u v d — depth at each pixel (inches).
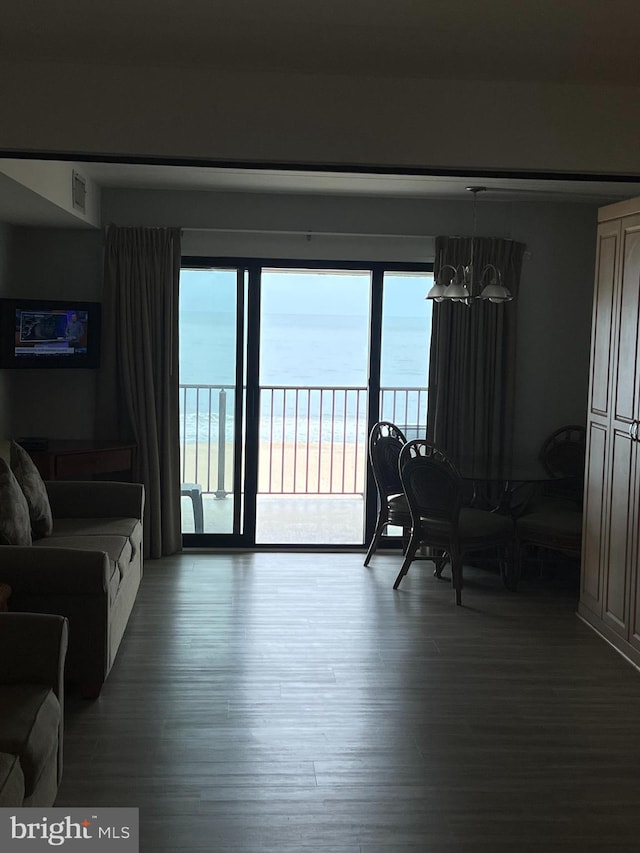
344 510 307.1
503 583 227.3
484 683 160.1
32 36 117.2
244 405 254.2
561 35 113.1
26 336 220.7
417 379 260.5
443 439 248.5
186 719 141.0
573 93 134.3
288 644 177.6
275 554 252.4
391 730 139.1
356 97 132.3
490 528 212.5
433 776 124.5
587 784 123.3
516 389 252.8
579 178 139.8
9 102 128.2
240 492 256.5
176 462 245.0
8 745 93.9
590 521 195.6
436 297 215.2
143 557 243.3
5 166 150.0
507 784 122.6
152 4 105.0
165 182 229.1
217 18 109.3
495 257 244.1
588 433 196.9
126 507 204.1
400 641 181.6
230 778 122.3
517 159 134.3
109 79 129.2
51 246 240.2
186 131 130.4
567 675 165.2
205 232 243.9
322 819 112.4
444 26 110.6
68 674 146.2
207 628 186.1
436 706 149.1
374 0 102.6
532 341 251.6
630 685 161.0
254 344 251.4
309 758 128.7
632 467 172.2
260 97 131.1
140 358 238.2
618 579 179.3
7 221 224.8
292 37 115.6
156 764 125.6
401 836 109.0
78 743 131.6
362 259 249.1
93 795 116.5
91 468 223.3
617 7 103.3
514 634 188.2
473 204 247.8
